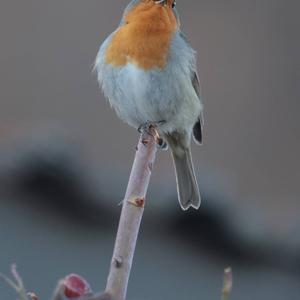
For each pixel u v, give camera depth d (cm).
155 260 1147
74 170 1191
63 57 1689
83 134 1487
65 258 1098
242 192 1461
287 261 1205
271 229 1252
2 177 1188
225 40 1838
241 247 1195
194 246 1188
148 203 1193
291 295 1135
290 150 1620
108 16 1777
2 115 1506
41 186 1184
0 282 1061
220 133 1630
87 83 1627
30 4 1784
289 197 1455
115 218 1195
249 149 1603
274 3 1917
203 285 1114
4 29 1736
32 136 1283
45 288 1048
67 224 1175
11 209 1165
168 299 1079
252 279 1169
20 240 1109
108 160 1419
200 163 1516
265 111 1714
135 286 1090
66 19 1762
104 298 448
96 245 1144
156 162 1393
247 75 1781
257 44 1845
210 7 1894
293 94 1764
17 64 1664
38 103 1565
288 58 1825
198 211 1180
